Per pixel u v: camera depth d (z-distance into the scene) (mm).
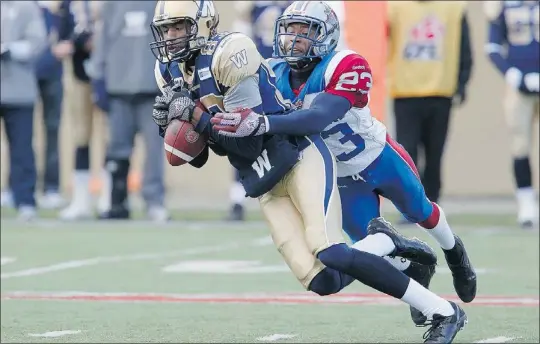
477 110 46125
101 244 33750
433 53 35312
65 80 48094
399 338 21438
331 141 19281
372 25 35156
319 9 18797
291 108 18562
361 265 17891
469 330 22031
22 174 38719
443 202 45438
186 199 47344
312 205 18094
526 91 35625
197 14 17953
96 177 48781
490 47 35781
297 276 18219
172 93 17844
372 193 19953
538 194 44125
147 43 36750
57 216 40750
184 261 30594
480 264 29656
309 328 22359
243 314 23766
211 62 17797
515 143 36406
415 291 18266
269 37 36312
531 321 22844
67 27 39250
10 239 34812
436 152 35906
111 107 37656
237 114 17578
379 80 35219
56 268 29625
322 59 18891
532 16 35219
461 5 35656
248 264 30109
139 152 48938
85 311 24141
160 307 24562
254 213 41812
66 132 49562
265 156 18109
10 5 37312
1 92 37688
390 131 44219
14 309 24375
